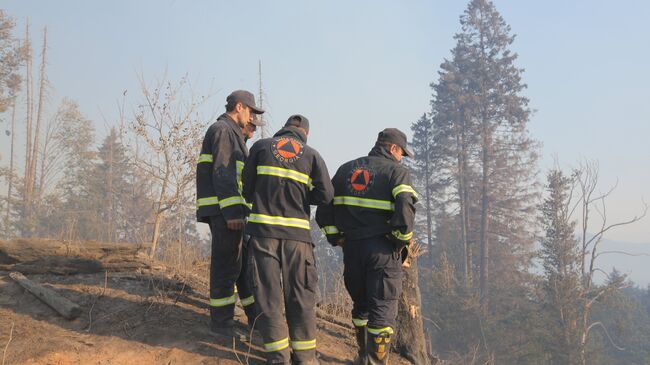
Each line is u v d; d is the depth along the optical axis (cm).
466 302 3791
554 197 4031
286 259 410
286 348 404
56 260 541
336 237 462
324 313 576
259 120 482
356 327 470
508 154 6212
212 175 438
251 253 413
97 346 416
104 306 476
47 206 4266
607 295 3744
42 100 4650
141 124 804
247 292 471
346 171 460
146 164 805
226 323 451
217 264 448
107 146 4416
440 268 4784
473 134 6309
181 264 652
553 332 3534
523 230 5944
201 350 425
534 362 3431
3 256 552
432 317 3800
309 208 429
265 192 415
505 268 5634
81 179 4509
